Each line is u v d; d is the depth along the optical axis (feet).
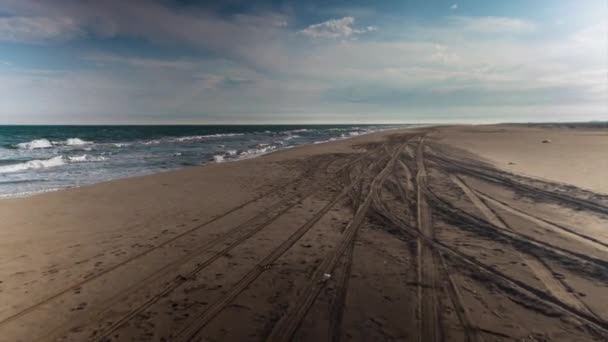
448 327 10.28
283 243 17.85
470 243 17.38
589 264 14.53
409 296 12.19
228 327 10.43
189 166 51.57
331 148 70.90
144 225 21.11
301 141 112.06
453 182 32.73
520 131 146.51
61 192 30.76
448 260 15.35
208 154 68.95
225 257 16.05
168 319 10.90
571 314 10.86
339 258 15.79
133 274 14.23
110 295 12.48
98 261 15.58
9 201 27.25
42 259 15.78
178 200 27.73
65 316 11.11
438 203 25.31
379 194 28.78
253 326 10.46
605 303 11.49
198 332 10.18
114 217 22.85
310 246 17.39
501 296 12.10
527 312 11.04
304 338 9.82
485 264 14.82
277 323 10.62
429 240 17.94
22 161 56.65
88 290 12.85
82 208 25.16
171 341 9.77
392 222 21.20
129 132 210.59
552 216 21.44
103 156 65.10
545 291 12.37
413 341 9.62
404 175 37.27
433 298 12.02
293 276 13.98
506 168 40.16
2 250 16.85
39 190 33.71
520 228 19.38
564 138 94.32
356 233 19.30
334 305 11.67
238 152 72.74
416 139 92.43
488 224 20.26
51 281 13.56
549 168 39.65
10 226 20.70
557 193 27.20
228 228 20.49
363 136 118.62
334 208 24.89
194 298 12.26
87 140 118.42
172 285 13.25
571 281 13.08
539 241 17.34
